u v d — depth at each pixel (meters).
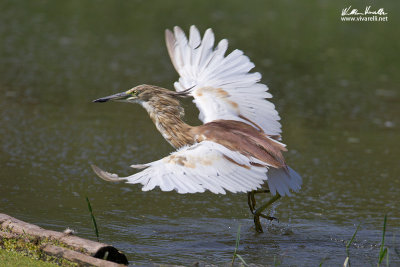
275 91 18.06
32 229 7.95
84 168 11.95
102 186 11.16
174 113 9.52
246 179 7.97
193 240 9.04
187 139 9.22
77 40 22.09
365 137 14.82
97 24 24.52
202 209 10.53
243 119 9.18
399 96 18.39
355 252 8.79
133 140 13.80
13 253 7.67
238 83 9.52
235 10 28.09
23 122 14.40
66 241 7.66
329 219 10.16
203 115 9.34
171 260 8.12
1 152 12.45
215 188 7.69
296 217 10.25
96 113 15.56
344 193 11.38
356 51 23.17
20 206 9.89
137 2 28.77
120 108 16.23
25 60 19.34
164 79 18.06
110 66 19.27
